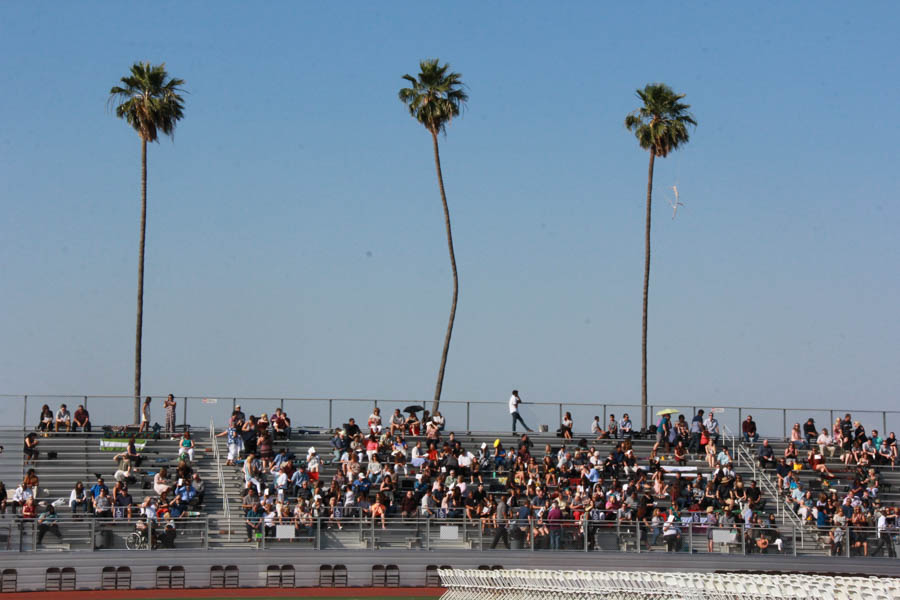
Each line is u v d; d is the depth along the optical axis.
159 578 73.19
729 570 76.12
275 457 86.38
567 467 87.69
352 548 76.50
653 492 85.75
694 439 96.25
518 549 78.19
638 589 60.12
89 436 90.31
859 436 99.06
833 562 79.69
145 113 113.44
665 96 124.81
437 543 77.69
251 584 74.56
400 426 95.19
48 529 72.19
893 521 83.75
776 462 93.88
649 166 125.38
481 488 82.12
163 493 77.69
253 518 75.69
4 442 88.62
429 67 122.50
